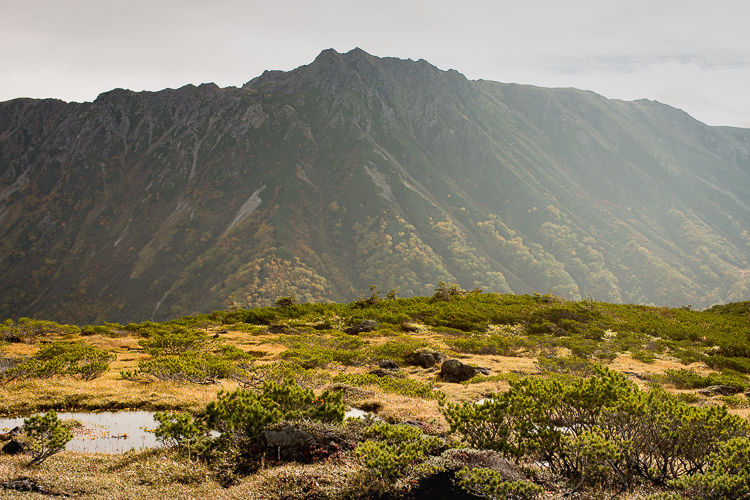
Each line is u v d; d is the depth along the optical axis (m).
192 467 8.16
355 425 9.95
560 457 8.26
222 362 18.77
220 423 9.51
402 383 17.28
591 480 7.75
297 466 7.96
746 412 14.39
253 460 8.50
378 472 7.29
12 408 12.80
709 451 7.90
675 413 8.34
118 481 7.47
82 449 9.88
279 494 6.90
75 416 12.48
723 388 18.98
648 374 22.19
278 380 16.59
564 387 9.41
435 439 8.64
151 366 17.31
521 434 8.58
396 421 12.09
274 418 9.22
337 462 8.14
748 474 6.66
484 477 6.99
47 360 19.86
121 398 13.83
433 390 16.59
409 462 7.75
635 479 7.73
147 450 9.23
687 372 22.33
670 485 6.92
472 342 29.73
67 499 6.71
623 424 8.46
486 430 9.06
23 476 7.37
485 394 16.34
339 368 21.69
